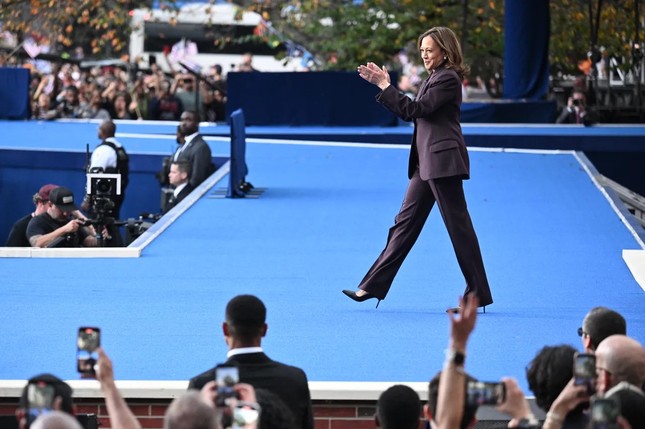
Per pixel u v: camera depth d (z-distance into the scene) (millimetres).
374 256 23984
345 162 38562
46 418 8203
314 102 47500
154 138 45344
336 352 16609
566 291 20594
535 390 11375
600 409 8430
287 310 19172
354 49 65250
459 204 18156
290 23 68688
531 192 32094
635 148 42688
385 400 10984
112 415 9719
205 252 24188
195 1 71562
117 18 68375
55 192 26375
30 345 16922
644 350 11133
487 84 63844
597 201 30656
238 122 31719
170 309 19203
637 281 21375
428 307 19422
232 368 9359
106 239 26688
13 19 68500
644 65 57531
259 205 30172
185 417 8539
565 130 45281
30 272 21984
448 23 63781
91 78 62625
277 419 10461
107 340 17203
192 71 50906
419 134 18094
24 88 53375
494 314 18828
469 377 9531
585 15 60969
